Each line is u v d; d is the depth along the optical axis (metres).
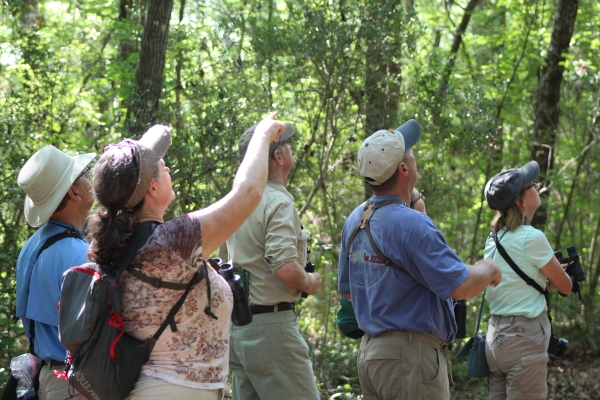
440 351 2.99
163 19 6.92
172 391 2.00
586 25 10.41
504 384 4.23
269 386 3.45
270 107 8.39
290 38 7.97
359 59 8.10
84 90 9.03
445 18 12.59
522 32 10.08
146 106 6.87
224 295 2.14
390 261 2.92
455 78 10.00
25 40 7.33
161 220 2.13
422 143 9.01
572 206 9.59
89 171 2.83
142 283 2.00
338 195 9.27
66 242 2.66
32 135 6.57
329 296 7.48
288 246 3.40
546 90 9.43
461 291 2.77
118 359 1.96
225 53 9.26
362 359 3.07
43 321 2.56
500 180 4.12
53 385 2.58
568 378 7.29
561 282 4.04
